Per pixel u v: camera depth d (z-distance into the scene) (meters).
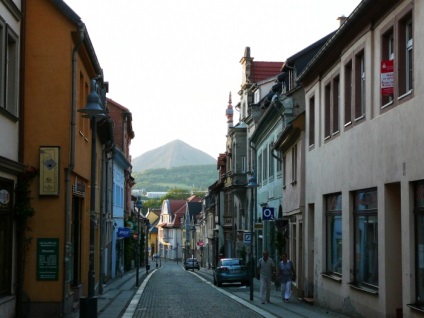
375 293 16.69
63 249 18.23
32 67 18.52
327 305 22.20
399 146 15.05
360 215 18.66
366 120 17.62
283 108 33.34
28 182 17.92
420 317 13.53
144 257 88.44
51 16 18.61
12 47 17.75
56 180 18.20
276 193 36.44
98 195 30.52
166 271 72.69
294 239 29.67
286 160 31.62
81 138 21.00
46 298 18.06
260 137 43.59
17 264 17.77
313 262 25.62
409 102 14.42
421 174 13.68
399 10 15.16
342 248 20.14
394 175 15.36
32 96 18.47
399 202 16.11
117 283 39.62
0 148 16.16
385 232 16.09
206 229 92.31
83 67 21.11
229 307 23.84
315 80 24.39
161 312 21.75
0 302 15.87
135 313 21.39
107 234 39.00
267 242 40.75
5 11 16.56
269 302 25.77
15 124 17.69
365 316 17.67
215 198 76.69
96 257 29.55
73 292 20.23
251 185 30.28
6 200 16.97
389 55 16.44
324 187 22.75
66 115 18.50
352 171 19.05
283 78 36.09
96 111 15.51
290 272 26.36
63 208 18.31
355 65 18.94
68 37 18.61
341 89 20.56
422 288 13.97
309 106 25.61
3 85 16.41
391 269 16.03
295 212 28.11
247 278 38.41
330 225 22.53
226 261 39.38
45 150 18.25
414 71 14.12
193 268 76.94
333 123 21.80
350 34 19.12
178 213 147.38
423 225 13.91
